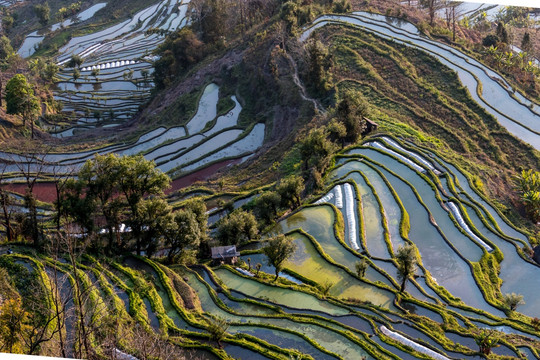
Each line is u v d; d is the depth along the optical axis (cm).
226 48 13588
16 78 11181
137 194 5684
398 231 6500
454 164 7962
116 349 3812
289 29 12181
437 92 10075
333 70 10775
